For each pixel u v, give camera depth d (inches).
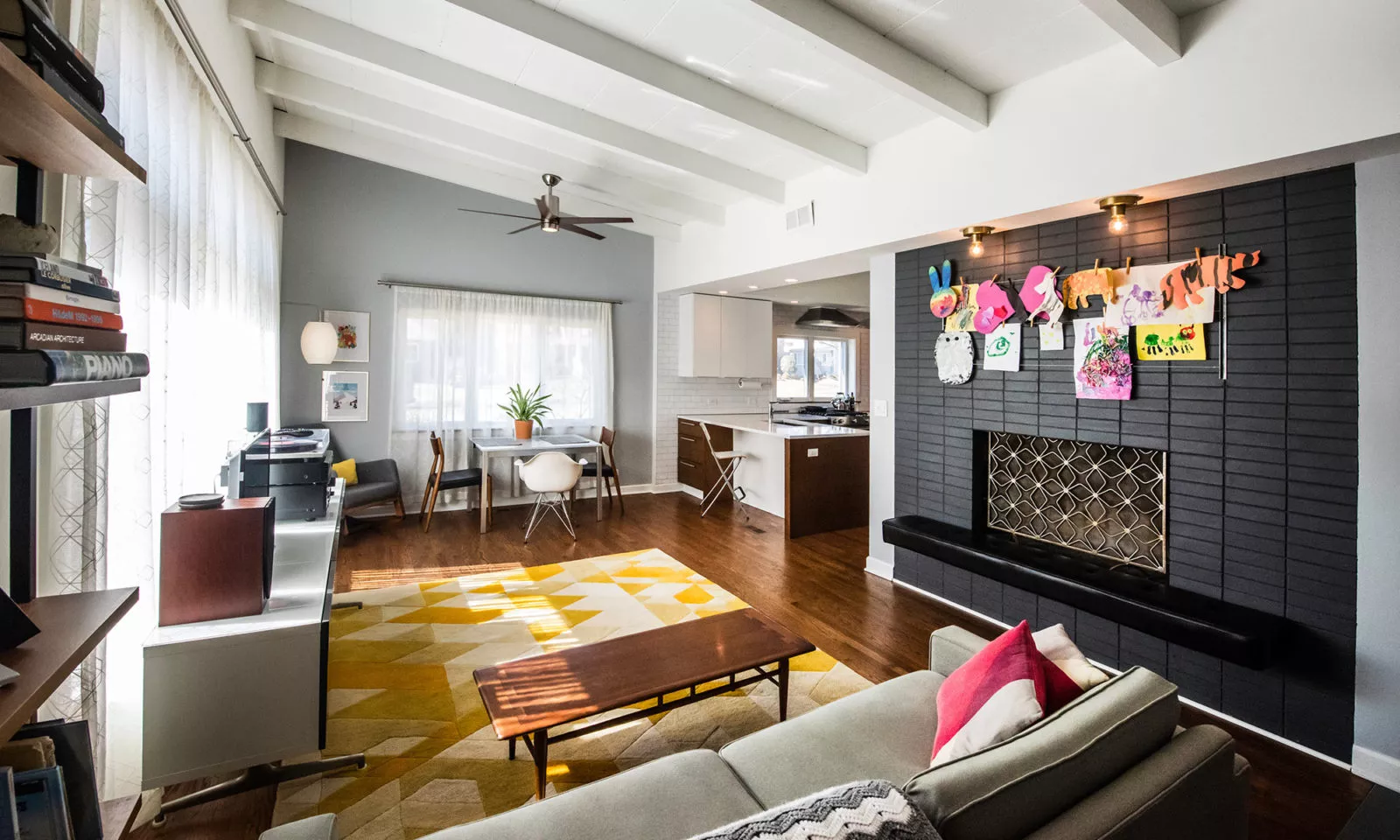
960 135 125.4
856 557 180.9
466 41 122.7
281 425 202.5
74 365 35.8
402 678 107.8
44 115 34.3
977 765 42.9
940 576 147.9
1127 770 48.6
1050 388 123.3
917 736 65.8
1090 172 103.3
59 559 61.1
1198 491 102.3
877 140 142.7
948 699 62.5
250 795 78.1
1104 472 120.4
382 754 86.7
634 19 106.5
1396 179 81.0
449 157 207.8
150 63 80.8
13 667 36.8
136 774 76.3
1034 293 123.6
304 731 73.8
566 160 186.7
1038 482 132.3
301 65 150.9
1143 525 114.2
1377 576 83.7
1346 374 86.1
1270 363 93.3
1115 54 100.2
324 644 74.0
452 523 214.4
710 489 252.1
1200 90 89.8
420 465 223.0
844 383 354.3
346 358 210.2
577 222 179.5
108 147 39.9
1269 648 86.8
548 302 241.9
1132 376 110.0
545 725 68.3
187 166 92.7
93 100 41.4
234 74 122.6
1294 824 75.8
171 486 89.9
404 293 217.6
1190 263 101.3
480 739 90.4
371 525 210.5
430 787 80.0
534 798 78.0
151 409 79.1
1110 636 114.7
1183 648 104.1
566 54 120.0
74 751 41.8
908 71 105.0
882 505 164.9
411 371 220.1
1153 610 97.5
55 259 38.1
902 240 140.3
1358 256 84.5
